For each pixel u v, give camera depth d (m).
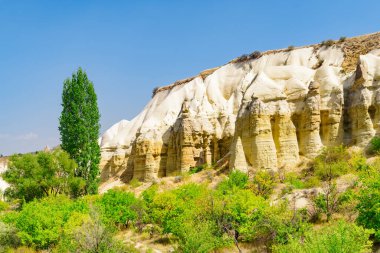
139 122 75.31
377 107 45.09
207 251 22.52
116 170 68.25
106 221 30.33
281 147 48.00
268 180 38.78
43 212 29.30
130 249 22.78
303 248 15.51
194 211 26.95
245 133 49.34
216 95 64.25
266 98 50.34
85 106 49.94
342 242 14.48
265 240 23.33
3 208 48.31
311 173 42.47
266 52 67.06
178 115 64.50
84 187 48.69
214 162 56.09
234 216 25.22
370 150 42.62
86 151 49.28
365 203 21.41
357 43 57.56
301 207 28.33
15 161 46.22
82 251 21.05
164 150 61.62
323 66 52.59
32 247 28.06
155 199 31.72
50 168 45.91
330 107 47.97
